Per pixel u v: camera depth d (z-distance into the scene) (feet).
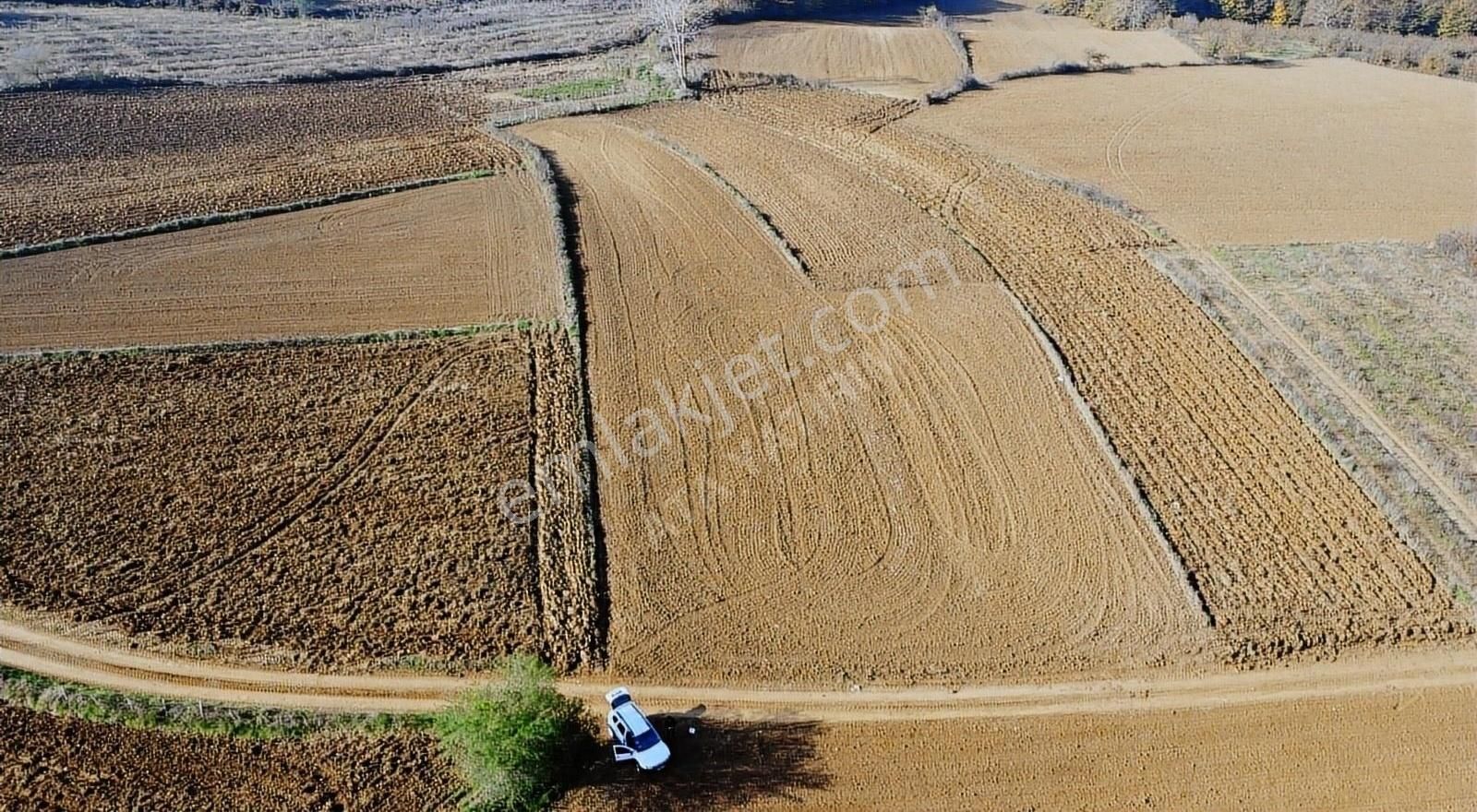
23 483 95.66
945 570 88.79
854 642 82.28
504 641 81.15
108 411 105.91
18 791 68.44
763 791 71.05
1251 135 191.52
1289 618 83.66
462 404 108.37
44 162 163.73
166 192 154.61
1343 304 128.98
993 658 81.00
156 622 81.87
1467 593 85.46
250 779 70.08
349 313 124.57
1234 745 74.38
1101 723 75.97
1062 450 102.47
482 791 68.85
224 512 92.89
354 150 173.47
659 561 89.61
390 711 75.46
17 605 82.79
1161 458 101.35
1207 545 90.79
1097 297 130.31
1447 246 142.92
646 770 70.95
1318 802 70.49
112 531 90.53
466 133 182.60
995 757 73.51
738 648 81.71
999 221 151.74
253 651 79.77
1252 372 114.93
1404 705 77.25
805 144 181.27
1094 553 90.22
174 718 73.67
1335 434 104.12
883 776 72.08
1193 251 143.54
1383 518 93.81
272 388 110.11
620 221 149.48
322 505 94.07
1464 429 104.27
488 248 140.87
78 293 127.44
